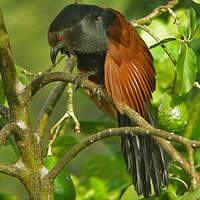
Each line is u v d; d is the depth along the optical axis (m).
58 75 5.92
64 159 5.60
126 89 7.38
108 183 9.04
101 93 7.17
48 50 15.65
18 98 5.78
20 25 15.62
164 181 6.75
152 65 7.71
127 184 8.92
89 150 16.19
